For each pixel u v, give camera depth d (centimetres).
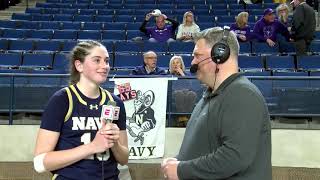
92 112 220
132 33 891
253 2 1266
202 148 188
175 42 797
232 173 174
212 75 193
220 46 190
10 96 536
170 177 189
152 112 500
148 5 1177
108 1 1249
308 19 779
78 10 1128
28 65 723
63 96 218
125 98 499
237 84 183
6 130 528
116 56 733
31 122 541
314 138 513
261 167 179
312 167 511
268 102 522
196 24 912
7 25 984
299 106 521
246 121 174
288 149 516
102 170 217
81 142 216
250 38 815
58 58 729
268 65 714
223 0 1232
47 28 981
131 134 498
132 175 497
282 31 814
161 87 503
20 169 526
